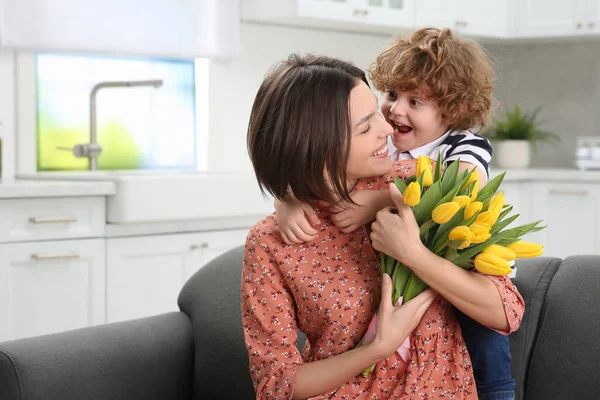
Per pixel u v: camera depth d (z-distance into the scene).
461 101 1.67
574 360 1.63
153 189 3.17
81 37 3.58
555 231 4.60
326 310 1.47
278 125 1.41
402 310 1.40
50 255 2.98
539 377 1.66
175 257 3.31
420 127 1.72
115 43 3.68
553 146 5.20
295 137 1.39
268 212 3.54
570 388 1.62
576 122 5.13
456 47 1.69
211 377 2.00
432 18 4.46
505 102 5.30
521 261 1.84
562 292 1.71
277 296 1.51
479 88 1.69
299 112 1.39
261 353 1.50
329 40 4.55
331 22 4.17
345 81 1.42
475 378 1.57
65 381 1.76
